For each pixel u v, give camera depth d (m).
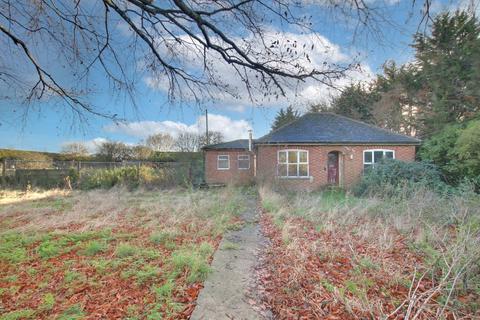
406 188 9.33
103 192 14.58
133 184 17.44
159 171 19.66
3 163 18.03
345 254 5.15
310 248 5.43
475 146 12.06
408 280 4.03
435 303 3.33
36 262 5.00
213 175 22.14
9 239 6.27
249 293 3.77
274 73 3.78
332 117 19.48
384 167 13.04
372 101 24.95
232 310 3.34
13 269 4.71
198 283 4.02
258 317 3.21
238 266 4.69
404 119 24.86
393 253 5.17
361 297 3.38
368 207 8.35
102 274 4.38
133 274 4.30
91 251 5.36
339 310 3.31
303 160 17.23
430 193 8.59
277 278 4.24
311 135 17.58
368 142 16.61
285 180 16.89
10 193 14.44
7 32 4.11
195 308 3.36
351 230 6.70
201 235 6.55
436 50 19.28
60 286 4.01
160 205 10.23
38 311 3.35
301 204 9.88
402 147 16.77
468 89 19.31
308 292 3.79
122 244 5.56
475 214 6.35
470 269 3.57
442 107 20.69
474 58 18.41
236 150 22.34
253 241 6.18
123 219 8.34
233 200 11.12
